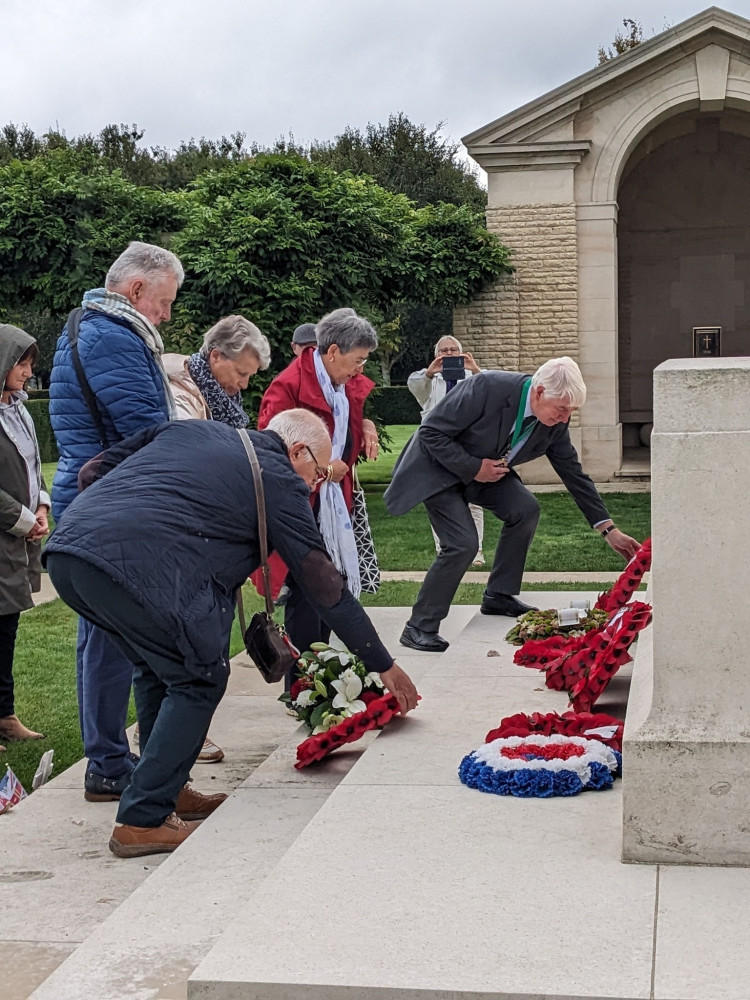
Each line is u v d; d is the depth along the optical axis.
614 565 9.66
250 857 3.15
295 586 4.70
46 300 15.62
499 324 17.62
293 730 4.87
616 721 3.64
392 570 9.80
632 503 14.46
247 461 3.33
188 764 3.46
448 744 3.66
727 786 2.60
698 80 16.97
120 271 3.95
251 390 14.56
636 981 2.08
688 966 2.13
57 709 5.51
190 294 14.83
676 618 2.67
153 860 3.43
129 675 4.00
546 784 3.11
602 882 2.53
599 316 17.52
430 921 2.35
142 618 3.19
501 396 5.29
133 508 3.18
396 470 5.53
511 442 5.37
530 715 3.73
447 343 9.25
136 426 3.84
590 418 17.70
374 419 16.92
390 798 3.12
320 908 2.42
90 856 3.48
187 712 3.36
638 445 21.55
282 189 15.37
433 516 5.59
